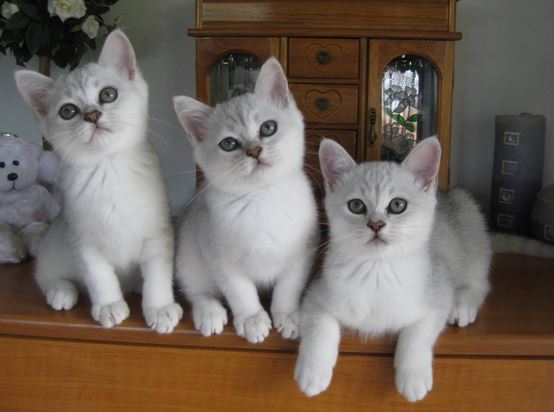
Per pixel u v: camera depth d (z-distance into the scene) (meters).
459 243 1.23
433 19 1.45
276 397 1.08
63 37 1.59
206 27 1.47
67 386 1.11
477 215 1.33
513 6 1.71
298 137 1.07
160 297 1.11
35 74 1.08
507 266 1.43
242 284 1.08
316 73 1.47
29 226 1.49
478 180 1.82
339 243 1.04
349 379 1.06
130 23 1.81
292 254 1.06
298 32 1.44
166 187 1.18
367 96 1.48
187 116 1.08
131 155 1.09
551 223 1.50
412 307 1.01
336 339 1.03
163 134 1.85
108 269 1.12
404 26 1.45
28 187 1.55
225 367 1.08
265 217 1.03
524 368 1.03
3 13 1.48
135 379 1.10
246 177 1.01
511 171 1.60
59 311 1.12
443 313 1.03
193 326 1.08
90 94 1.04
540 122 1.58
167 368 1.09
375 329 1.04
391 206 1.01
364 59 1.46
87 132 1.01
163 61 1.83
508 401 1.05
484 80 1.76
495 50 1.74
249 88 1.50
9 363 1.11
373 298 1.01
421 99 1.51
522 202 1.60
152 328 1.07
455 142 1.80
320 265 1.13
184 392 1.10
